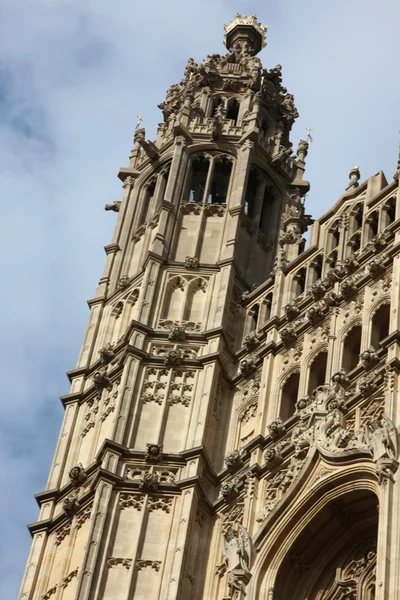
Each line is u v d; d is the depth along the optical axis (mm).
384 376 47125
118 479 50750
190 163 63156
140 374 54312
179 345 55500
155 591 47969
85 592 47750
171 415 53156
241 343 56094
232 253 58688
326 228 56406
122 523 49844
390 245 52344
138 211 63250
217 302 56875
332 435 47375
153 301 57156
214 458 52031
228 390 54406
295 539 46812
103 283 60594
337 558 46688
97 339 58531
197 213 60781
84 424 55469
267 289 57000
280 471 49000
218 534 49469
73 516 51750
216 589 48156
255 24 73938
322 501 46531
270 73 69188
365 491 45625
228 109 67250
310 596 46406
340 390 48719
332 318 52062
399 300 49375
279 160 64375
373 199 54906
